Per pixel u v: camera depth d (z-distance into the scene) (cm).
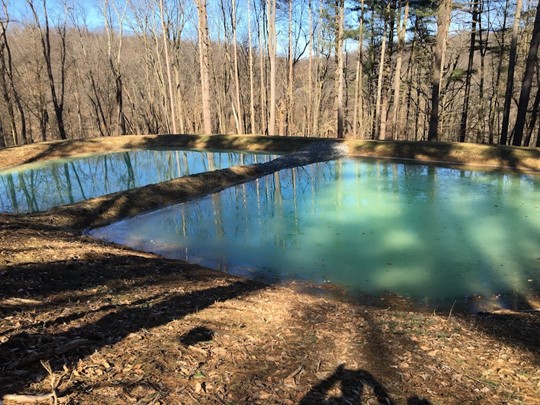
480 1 2123
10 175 1677
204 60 2483
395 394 284
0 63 3194
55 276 490
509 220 929
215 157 2017
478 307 554
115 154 2191
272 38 2411
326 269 701
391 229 905
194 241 855
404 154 1786
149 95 3631
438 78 1784
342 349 362
